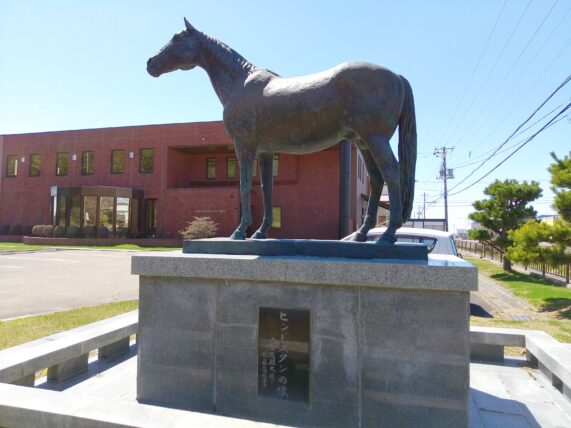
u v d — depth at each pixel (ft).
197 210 82.33
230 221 80.07
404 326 9.57
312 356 10.12
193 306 11.06
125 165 89.56
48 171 95.25
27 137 97.45
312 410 10.04
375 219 12.84
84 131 92.79
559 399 11.82
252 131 12.26
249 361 10.57
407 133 11.60
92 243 80.48
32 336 17.35
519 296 34.22
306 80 11.65
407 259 10.59
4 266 48.96
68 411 8.21
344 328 9.95
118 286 34.40
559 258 30.19
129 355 15.90
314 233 79.92
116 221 85.05
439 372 9.32
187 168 92.94
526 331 15.35
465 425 9.11
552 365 12.17
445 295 9.37
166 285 11.30
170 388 11.10
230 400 10.64
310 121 11.46
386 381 9.62
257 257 10.96
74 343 13.14
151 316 11.37
